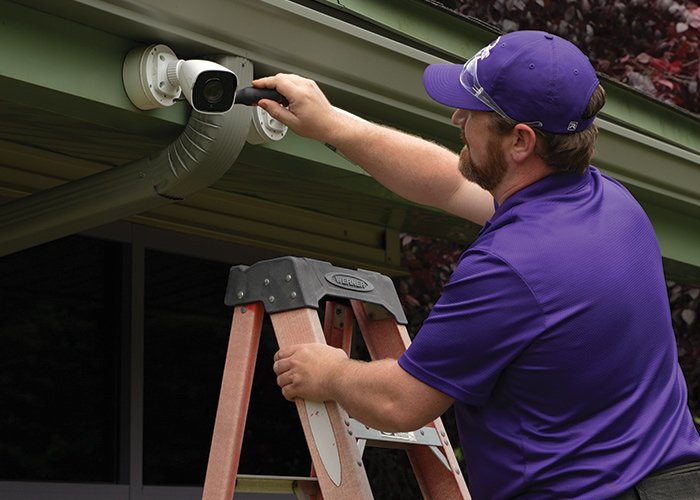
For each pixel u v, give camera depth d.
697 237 4.81
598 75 3.84
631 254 2.02
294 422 5.18
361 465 2.28
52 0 2.30
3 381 3.91
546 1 7.03
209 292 4.73
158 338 4.45
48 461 4.00
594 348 1.91
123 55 2.55
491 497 2.02
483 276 1.92
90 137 3.17
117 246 4.35
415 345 1.99
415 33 3.21
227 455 2.36
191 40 2.59
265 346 5.12
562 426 1.93
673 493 1.91
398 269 5.49
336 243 5.16
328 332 2.88
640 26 7.32
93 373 4.21
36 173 3.82
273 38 2.72
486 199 2.67
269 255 4.95
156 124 2.68
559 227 1.97
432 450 2.62
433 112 3.34
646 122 4.16
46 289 4.10
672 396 2.03
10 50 2.29
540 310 1.89
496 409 1.98
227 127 2.59
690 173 4.32
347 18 2.92
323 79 2.96
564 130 2.01
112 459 4.20
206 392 4.65
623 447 1.92
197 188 2.76
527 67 1.99
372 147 2.56
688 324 6.61
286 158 3.05
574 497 1.89
